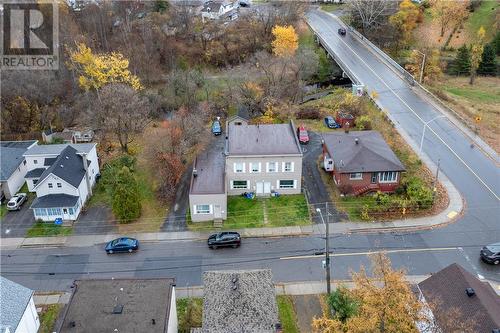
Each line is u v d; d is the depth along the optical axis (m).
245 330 32.59
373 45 100.56
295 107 77.12
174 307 37.16
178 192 57.41
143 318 33.56
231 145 56.09
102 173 61.91
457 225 49.69
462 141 64.50
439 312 32.41
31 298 38.00
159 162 59.69
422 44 109.19
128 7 111.38
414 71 90.62
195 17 113.94
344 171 53.53
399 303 29.98
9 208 55.53
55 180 53.09
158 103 79.62
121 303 34.88
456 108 76.00
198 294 42.34
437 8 109.94
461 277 35.25
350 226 50.38
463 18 110.50
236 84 84.25
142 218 53.28
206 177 54.06
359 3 108.44
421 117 71.31
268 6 117.31
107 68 77.12
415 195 52.00
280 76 84.19
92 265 46.72
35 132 73.50
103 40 101.88
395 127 67.94
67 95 83.38
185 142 62.03
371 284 33.88
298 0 112.50
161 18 108.69
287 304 40.84
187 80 83.94
